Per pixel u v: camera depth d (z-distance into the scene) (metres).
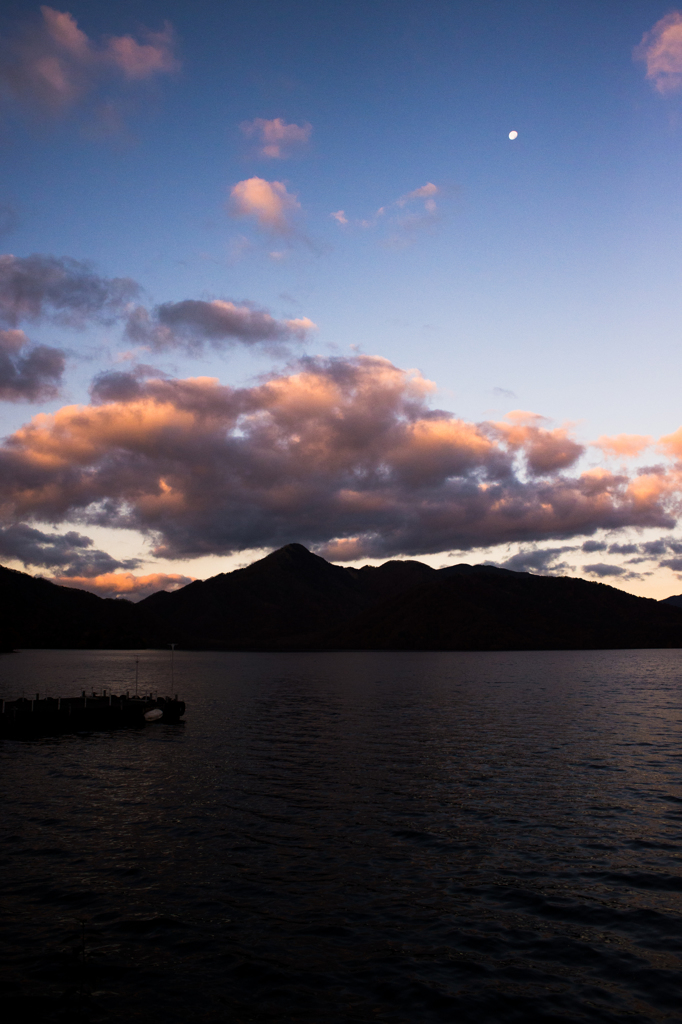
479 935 15.02
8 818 24.48
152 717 52.47
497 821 24.11
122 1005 12.13
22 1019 11.67
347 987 12.79
